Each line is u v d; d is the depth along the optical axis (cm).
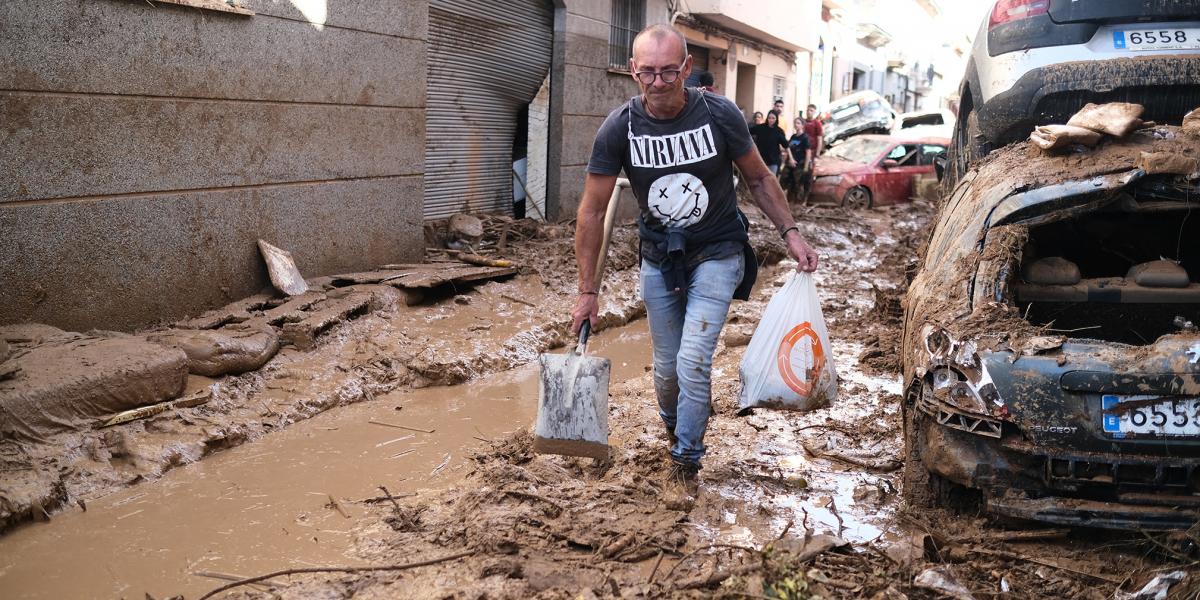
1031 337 375
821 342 432
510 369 713
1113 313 502
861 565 367
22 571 372
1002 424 365
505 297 843
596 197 428
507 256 989
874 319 848
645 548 386
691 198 420
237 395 573
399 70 876
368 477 479
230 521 422
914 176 1881
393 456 512
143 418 511
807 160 1888
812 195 1892
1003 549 378
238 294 716
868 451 517
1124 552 375
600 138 421
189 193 667
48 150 569
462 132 1092
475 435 551
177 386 539
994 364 368
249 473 483
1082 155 431
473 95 1103
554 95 1236
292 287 726
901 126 2427
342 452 518
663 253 434
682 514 420
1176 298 432
